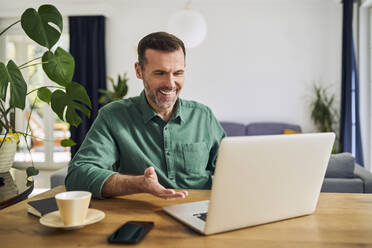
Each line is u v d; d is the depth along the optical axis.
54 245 0.67
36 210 0.87
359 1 4.60
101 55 5.38
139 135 1.33
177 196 0.87
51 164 5.64
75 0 5.22
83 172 1.07
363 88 4.57
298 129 4.98
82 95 1.51
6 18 5.54
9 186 1.41
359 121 4.40
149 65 1.18
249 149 0.73
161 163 1.33
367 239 0.72
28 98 5.59
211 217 0.72
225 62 5.36
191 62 5.40
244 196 0.75
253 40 5.30
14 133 1.76
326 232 0.76
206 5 5.32
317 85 5.23
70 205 0.72
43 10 1.52
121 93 5.00
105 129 1.29
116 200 1.01
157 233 0.74
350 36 4.38
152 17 5.40
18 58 5.62
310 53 5.22
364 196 1.10
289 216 0.85
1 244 0.68
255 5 5.27
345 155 2.16
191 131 1.37
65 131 5.59
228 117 5.39
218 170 0.70
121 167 1.36
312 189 0.86
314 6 5.17
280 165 0.78
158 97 1.21
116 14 5.44
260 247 0.67
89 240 0.70
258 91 5.34
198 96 5.42
